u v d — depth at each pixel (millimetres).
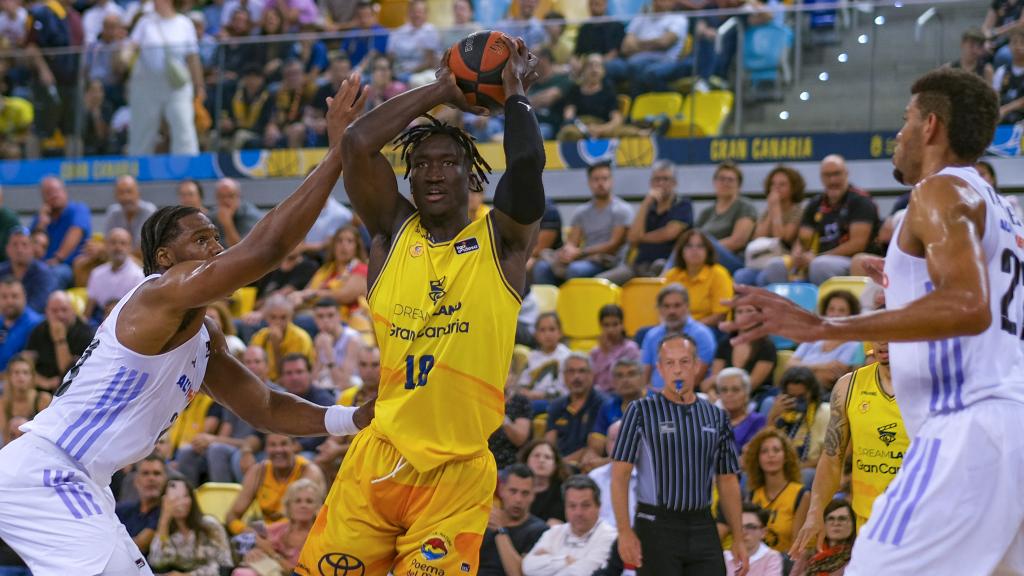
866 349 11547
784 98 20453
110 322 7574
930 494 6137
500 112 7582
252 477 14547
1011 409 6164
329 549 7406
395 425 7121
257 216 20719
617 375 14656
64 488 7441
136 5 26375
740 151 20656
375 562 7426
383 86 21984
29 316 19219
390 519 7305
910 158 6711
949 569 6090
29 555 7367
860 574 6273
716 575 11336
